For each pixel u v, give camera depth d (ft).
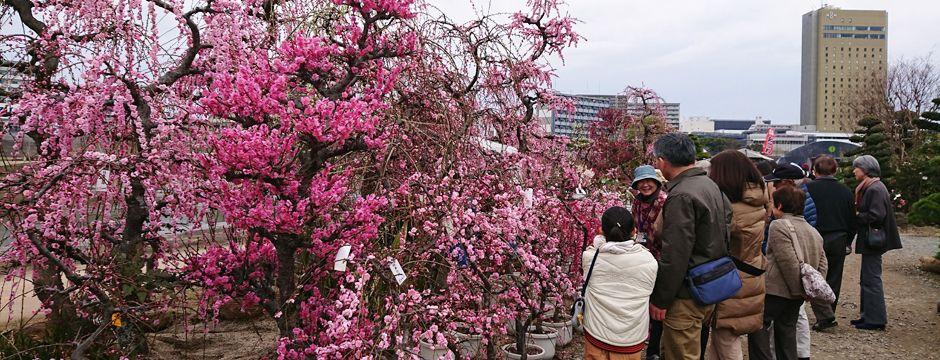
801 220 12.56
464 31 14.11
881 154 53.78
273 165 8.31
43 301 12.36
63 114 10.98
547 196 13.87
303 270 10.83
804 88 278.26
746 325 10.94
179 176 11.05
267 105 8.48
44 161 10.68
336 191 8.82
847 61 260.01
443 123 12.51
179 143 11.27
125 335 11.22
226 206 9.02
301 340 9.45
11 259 11.15
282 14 12.87
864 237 17.33
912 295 22.03
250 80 8.44
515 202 12.14
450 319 10.69
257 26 12.86
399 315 8.69
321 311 9.98
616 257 10.11
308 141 8.72
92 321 11.99
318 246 9.50
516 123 15.15
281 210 8.51
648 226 13.33
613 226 10.15
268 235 9.23
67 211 10.83
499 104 14.96
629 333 10.03
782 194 12.60
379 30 11.57
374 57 10.03
